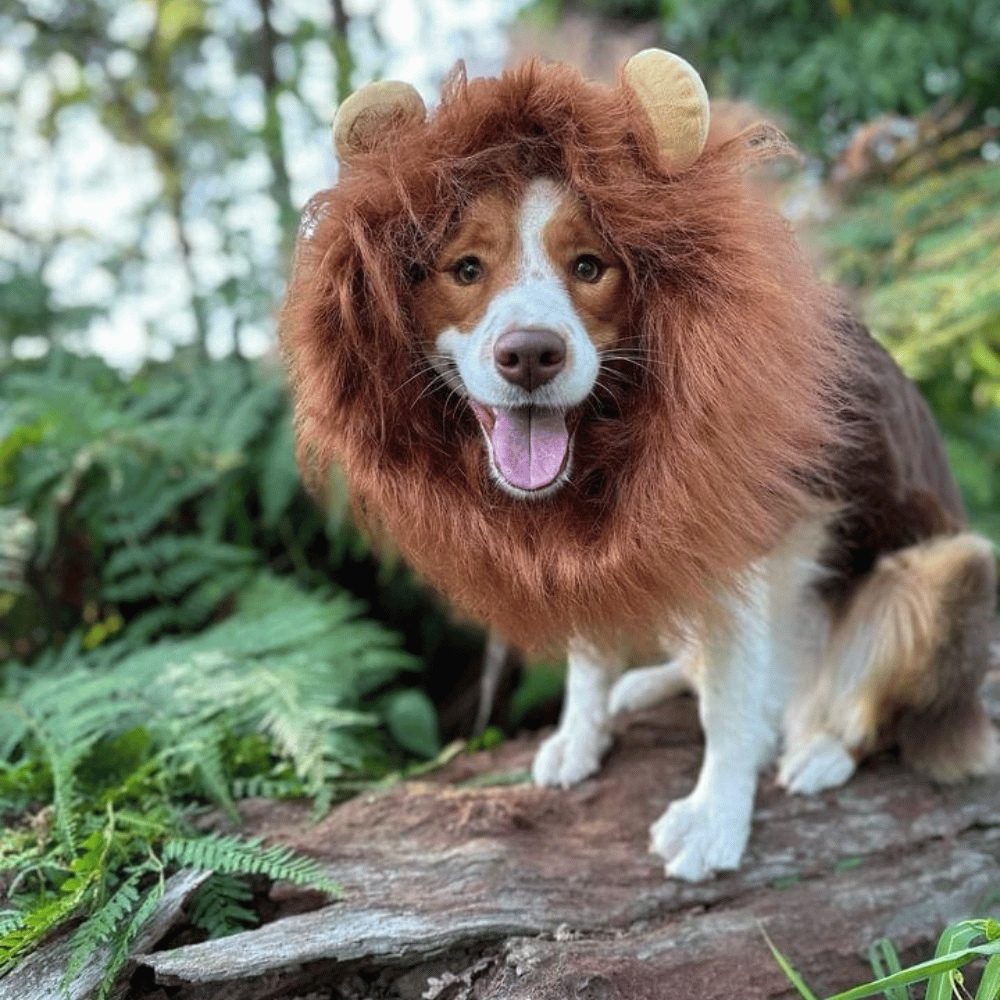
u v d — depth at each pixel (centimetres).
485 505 178
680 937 186
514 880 193
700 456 162
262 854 184
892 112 462
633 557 170
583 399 163
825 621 237
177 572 321
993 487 391
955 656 221
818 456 182
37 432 314
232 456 335
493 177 162
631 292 166
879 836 211
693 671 204
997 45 486
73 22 489
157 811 199
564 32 211
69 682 243
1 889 186
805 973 184
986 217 388
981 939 194
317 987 176
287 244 382
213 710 227
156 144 509
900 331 373
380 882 191
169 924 173
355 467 179
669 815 205
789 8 504
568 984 170
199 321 406
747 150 169
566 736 234
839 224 409
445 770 254
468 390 166
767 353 161
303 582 358
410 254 166
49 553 328
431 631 366
